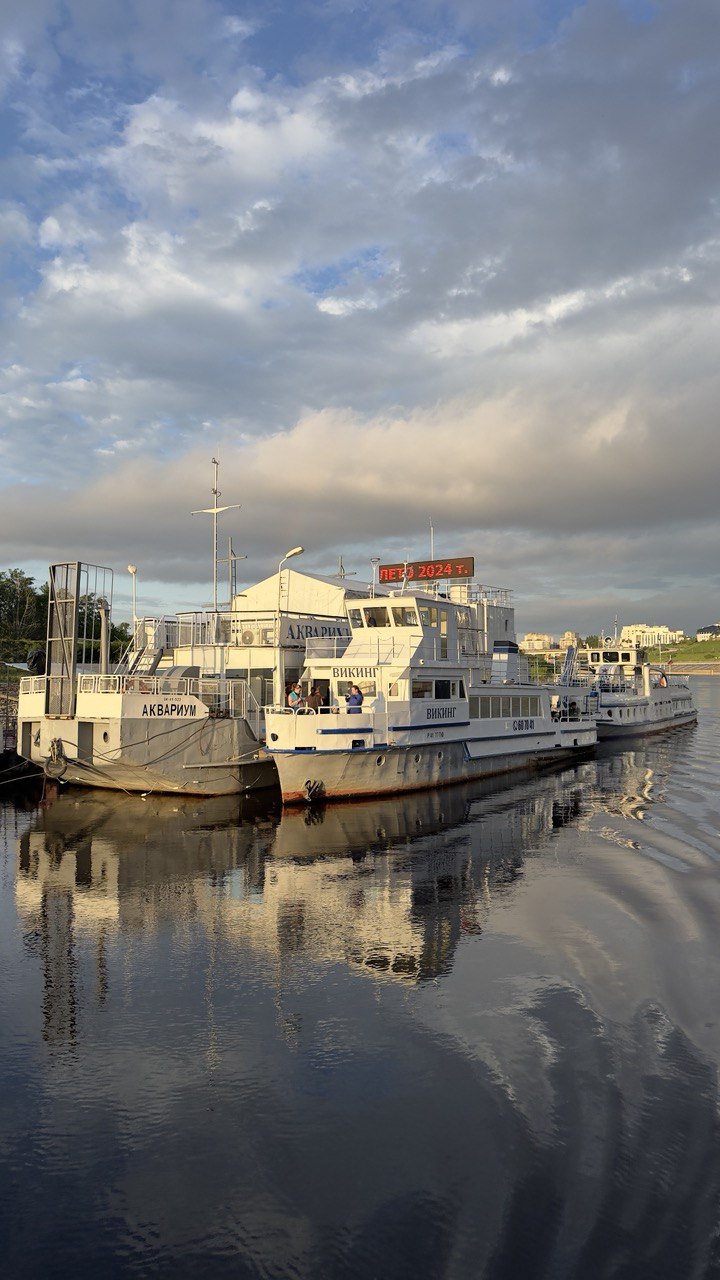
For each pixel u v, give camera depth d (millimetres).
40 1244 6758
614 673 66250
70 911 15758
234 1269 6453
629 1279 6188
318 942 13930
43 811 27047
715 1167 7520
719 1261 6367
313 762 27969
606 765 40500
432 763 31859
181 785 29688
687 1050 9820
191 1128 8383
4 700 42750
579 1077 9211
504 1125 8305
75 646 29141
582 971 12422
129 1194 7383
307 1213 7090
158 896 16828
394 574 45094
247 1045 10141
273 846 21641
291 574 44844
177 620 40812
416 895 16844
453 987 11867
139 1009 11219
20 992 11812
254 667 37125
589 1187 7301
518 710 38594
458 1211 7055
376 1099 8859
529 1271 6312
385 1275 6340
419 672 31328
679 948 13352
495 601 44312
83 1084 9258
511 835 22953
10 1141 8195
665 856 20047
